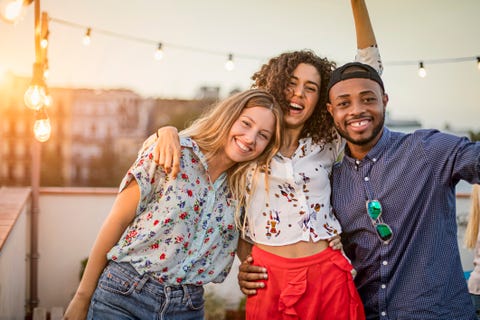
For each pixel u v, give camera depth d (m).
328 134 2.17
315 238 2.01
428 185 1.97
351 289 1.99
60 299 5.54
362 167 2.06
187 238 1.93
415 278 1.96
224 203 2.04
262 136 2.00
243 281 2.07
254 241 2.08
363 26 2.31
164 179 1.92
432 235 1.95
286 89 2.12
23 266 4.96
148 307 1.90
